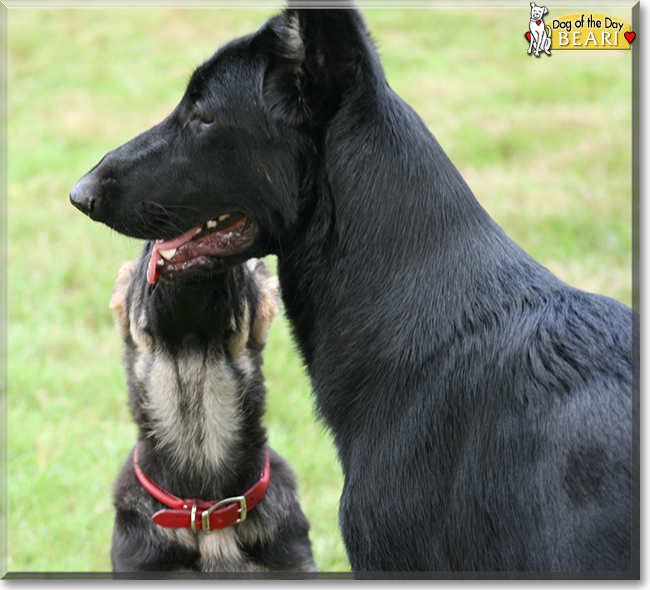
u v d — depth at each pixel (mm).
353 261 4617
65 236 15336
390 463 4336
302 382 10633
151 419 6426
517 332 4227
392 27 28781
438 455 4219
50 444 9469
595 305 4309
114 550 6320
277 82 4703
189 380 6289
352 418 4586
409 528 4258
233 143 4848
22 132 21359
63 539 8039
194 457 6305
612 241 14422
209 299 6031
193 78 4949
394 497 4297
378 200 4551
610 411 3793
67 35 29844
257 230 5086
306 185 4781
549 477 3814
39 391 10617
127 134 21438
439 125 20438
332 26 4398
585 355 4039
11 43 28828
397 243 4543
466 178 17234
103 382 10844
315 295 4871
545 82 23547
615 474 3668
